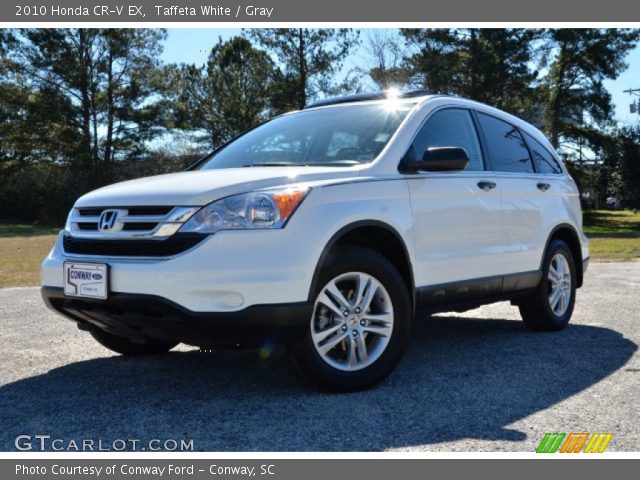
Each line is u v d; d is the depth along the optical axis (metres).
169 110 40.44
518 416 3.36
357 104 4.86
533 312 5.56
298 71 35.62
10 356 4.75
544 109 39.28
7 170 41.69
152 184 3.80
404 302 3.96
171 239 3.42
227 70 40.22
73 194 40.19
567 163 39.03
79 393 3.80
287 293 3.42
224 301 3.34
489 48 35.19
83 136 38.62
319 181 3.74
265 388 3.87
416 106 4.61
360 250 3.81
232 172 3.91
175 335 3.49
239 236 3.38
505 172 5.16
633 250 16.44
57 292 3.80
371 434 3.10
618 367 4.38
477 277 4.68
